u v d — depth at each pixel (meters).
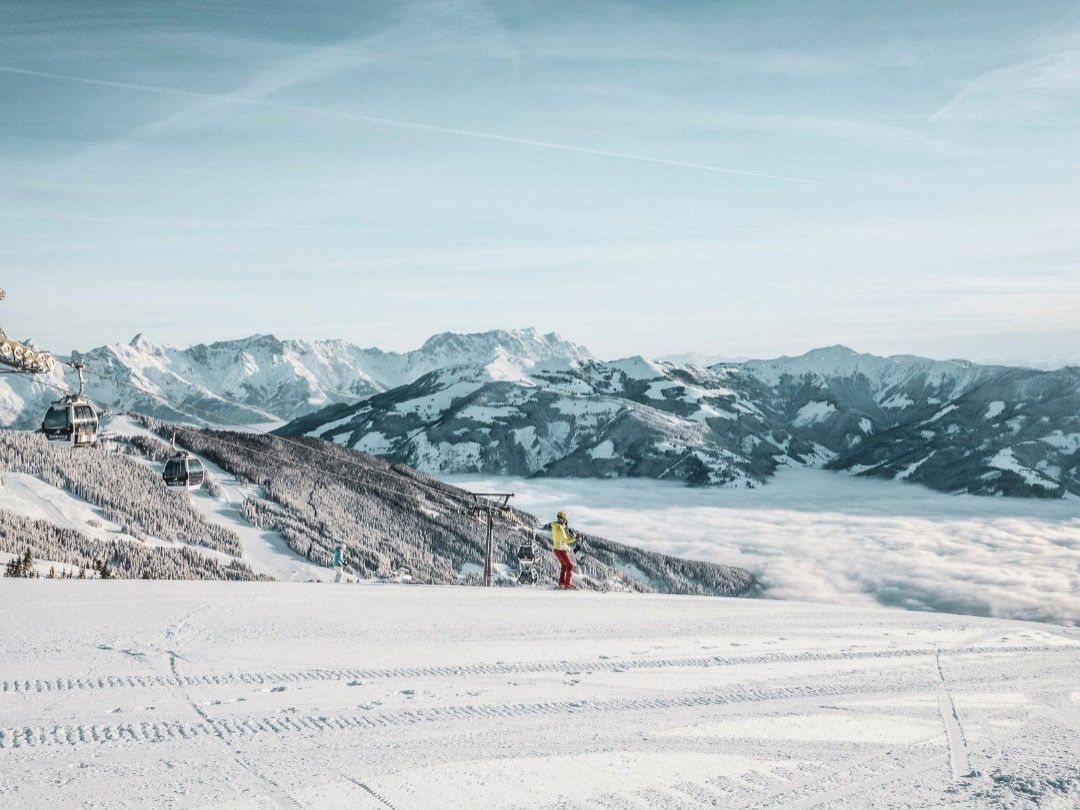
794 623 15.34
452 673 10.49
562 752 7.51
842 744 7.81
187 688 9.43
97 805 6.09
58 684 9.42
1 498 87.81
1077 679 10.69
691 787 6.66
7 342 14.66
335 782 6.67
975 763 7.26
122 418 131.38
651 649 12.35
